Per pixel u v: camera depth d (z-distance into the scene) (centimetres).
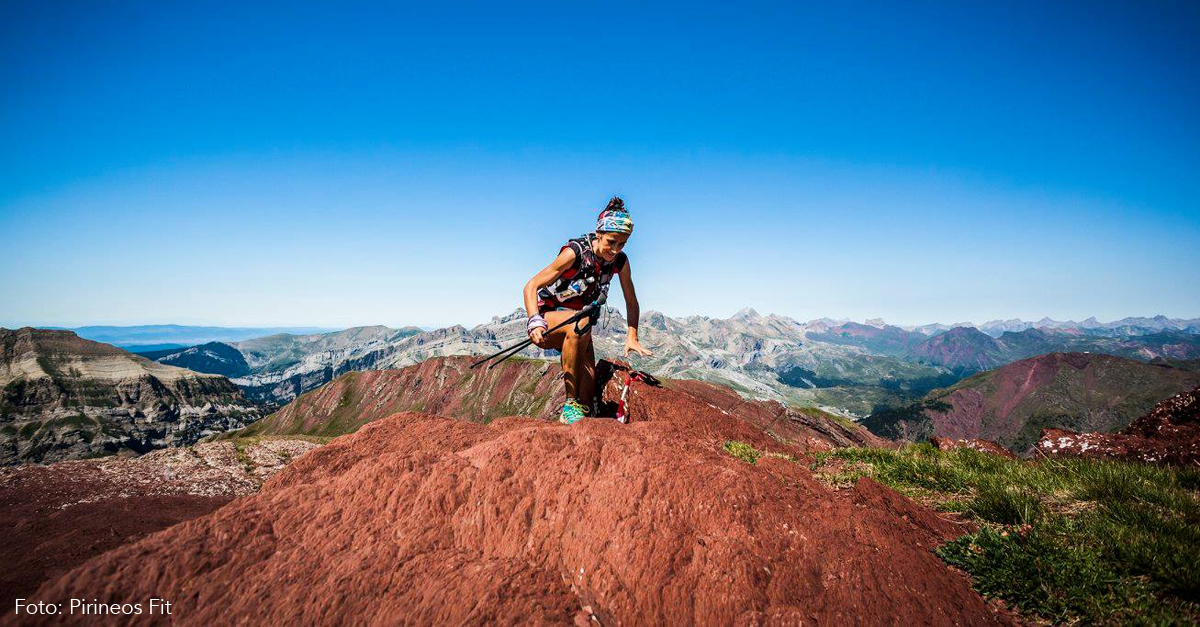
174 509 566
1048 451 737
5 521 484
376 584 268
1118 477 521
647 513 287
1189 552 320
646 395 679
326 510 320
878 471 598
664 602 254
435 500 317
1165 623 267
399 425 536
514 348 470
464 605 249
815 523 300
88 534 443
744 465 362
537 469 330
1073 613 286
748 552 263
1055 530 380
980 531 343
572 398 503
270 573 278
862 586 258
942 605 263
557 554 290
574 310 483
